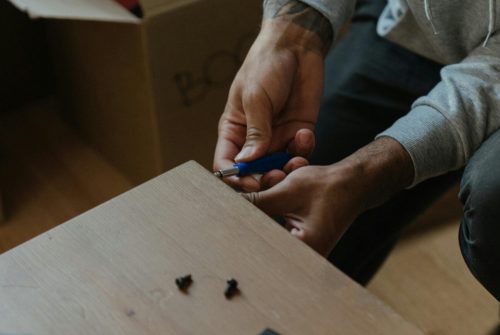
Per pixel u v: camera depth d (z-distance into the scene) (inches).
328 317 19.4
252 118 28.1
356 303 19.7
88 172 49.2
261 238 21.1
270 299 19.8
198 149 45.3
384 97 35.3
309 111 30.5
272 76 29.2
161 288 20.0
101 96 45.1
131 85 40.9
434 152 26.6
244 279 20.2
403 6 33.5
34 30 50.3
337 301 19.8
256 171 26.8
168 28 38.1
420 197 33.0
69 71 47.5
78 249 20.8
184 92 41.6
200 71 41.5
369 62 36.1
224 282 20.1
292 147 28.4
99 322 19.3
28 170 49.2
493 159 25.0
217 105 44.1
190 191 22.3
